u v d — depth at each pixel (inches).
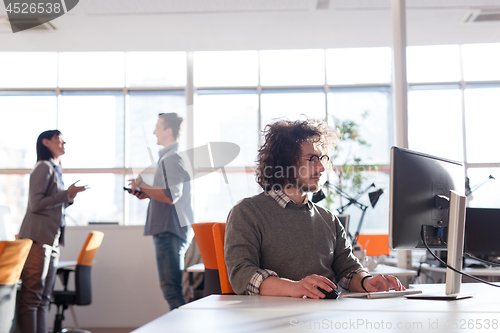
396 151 46.6
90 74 209.5
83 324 172.6
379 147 208.8
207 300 41.9
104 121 208.1
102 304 174.1
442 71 210.5
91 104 208.8
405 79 117.4
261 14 171.0
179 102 210.2
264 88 211.6
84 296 135.7
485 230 64.3
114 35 187.3
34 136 206.2
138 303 174.4
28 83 207.5
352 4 163.5
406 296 44.8
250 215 54.7
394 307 37.1
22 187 203.5
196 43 198.4
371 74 211.2
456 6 164.4
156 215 122.3
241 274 49.4
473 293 47.5
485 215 64.7
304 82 211.6
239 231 53.6
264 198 57.2
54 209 118.3
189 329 27.5
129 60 210.4
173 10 166.4
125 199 202.1
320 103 211.9
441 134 208.8
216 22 177.5
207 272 100.7
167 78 210.7
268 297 44.4
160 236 122.2
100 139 206.7
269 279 47.3
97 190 202.1
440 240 49.7
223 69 211.9
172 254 122.0
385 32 189.6
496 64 208.7
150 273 175.8
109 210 201.5
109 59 210.4
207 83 211.6
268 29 184.9
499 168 203.9
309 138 58.3
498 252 64.1
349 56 211.9
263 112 211.2
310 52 212.1
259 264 53.8
